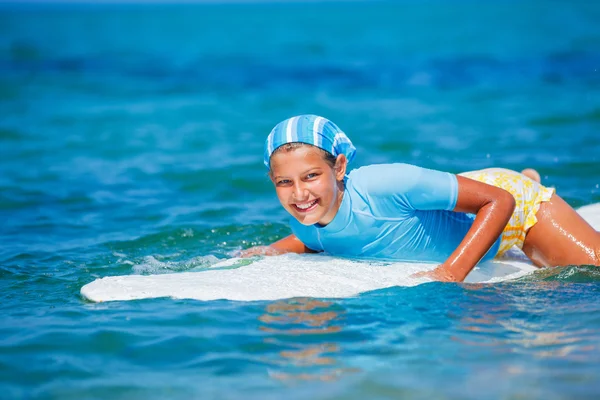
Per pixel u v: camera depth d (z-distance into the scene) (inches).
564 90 1285.7
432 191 431.2
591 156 786.8
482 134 943.7
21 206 657.0
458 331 348.5
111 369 315.3
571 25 2920.8
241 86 1494.8
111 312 382.3
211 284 415.2
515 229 464.4
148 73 1744.6
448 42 2287.2
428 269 444.1
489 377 296.8
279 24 4101.9
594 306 378.3
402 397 281.9
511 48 1998.0
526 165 753.0
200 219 604.7
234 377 304.8
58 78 1679.4
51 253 515.5
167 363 320.5
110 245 536.1
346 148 433.4
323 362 317.1
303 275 431.5
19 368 316.2
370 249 463.8
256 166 798.5
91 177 770.8
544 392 281.9
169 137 994.7
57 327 361.4
